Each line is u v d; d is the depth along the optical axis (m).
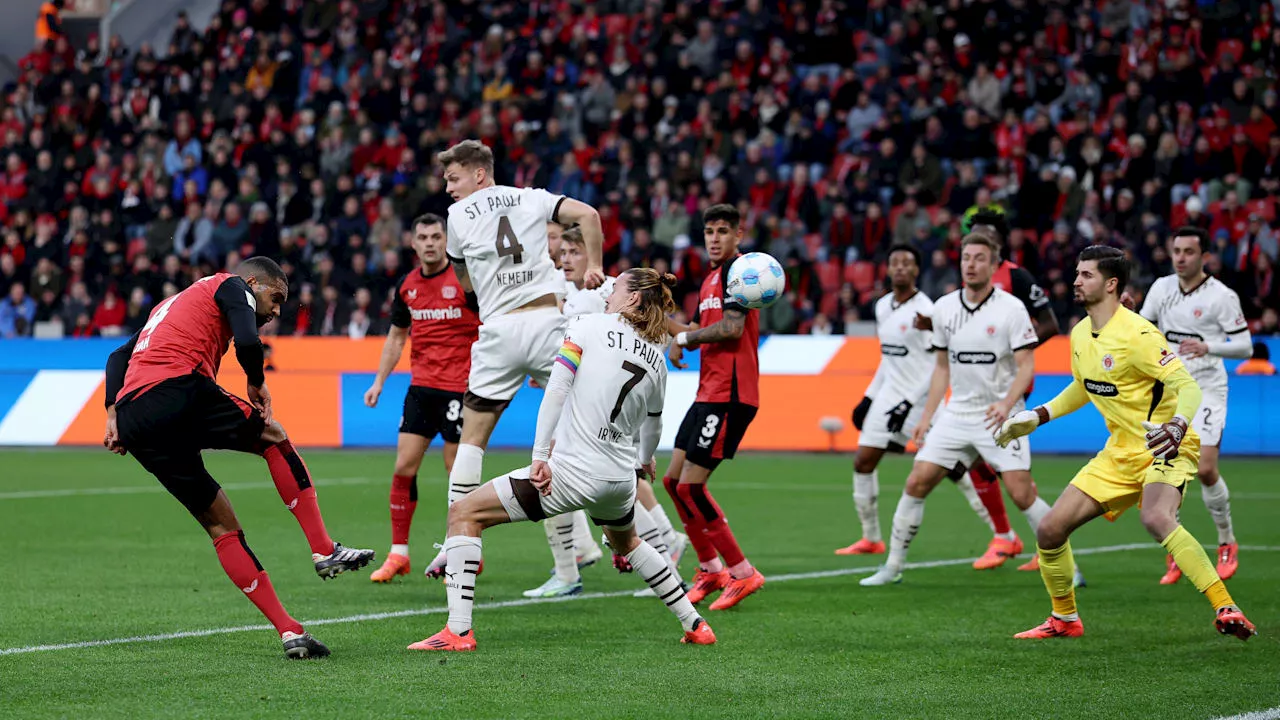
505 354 27.19
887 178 75.44
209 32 99.50
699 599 28.39
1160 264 66.81
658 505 30.02
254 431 21.92
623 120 82.69
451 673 20.72
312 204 83.25
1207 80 78.94
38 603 27.19
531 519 22.75
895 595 29.36
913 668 21.55
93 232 84.38
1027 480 30.03
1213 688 20.16
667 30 86.00
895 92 79.88
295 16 98.50
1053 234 68.50
